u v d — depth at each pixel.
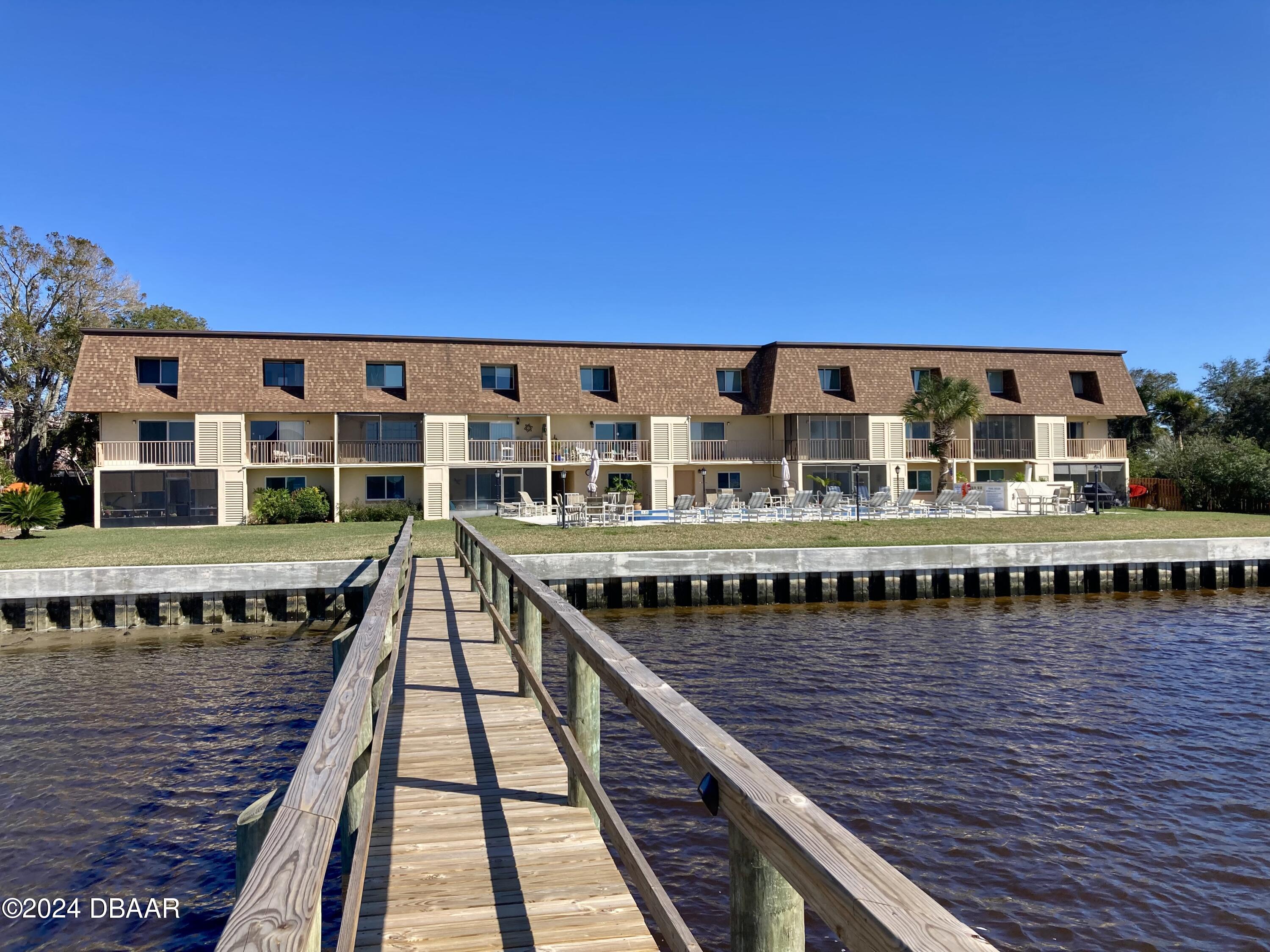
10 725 11.86
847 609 21.25
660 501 42.38
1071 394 46.72
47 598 18.52
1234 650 16.38
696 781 2.32
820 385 44.00
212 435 36.81
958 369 45.72
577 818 4.89
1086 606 21.81
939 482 41.84
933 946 1.21
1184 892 7.12
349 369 39.47
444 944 3.50
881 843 7.98
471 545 15.95
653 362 43.84
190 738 11.30
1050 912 6.81
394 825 4.79
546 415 41.03
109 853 8.04
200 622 19.16
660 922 2.76
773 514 33.22
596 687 4.89
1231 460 41.28
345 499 39.31
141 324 51.25
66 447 46.88
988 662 15.29
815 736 10.98
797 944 2.04
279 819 1.95
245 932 1.45
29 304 44.81
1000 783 9.42
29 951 6.45
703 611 21.00
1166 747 10.62
